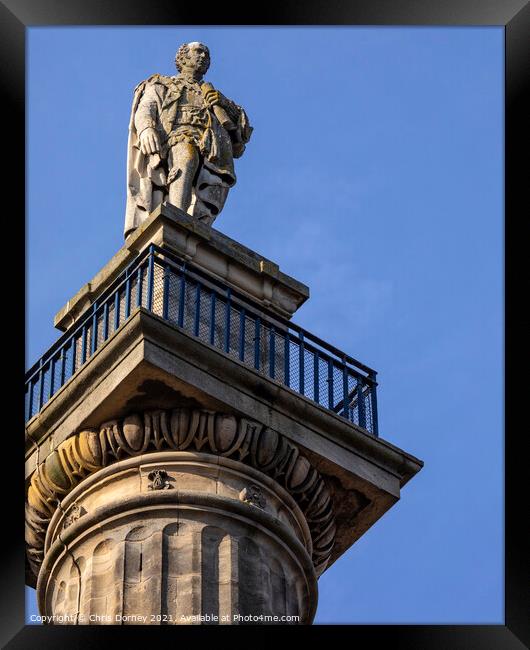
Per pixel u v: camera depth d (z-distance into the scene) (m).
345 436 37.19
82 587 34.81
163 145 42.09
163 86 42.91
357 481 37.16
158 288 37.56
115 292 37.09
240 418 35.94
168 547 34.59
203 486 35.50
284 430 36.38
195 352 35.59
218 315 38.41
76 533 35.28
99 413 35.78
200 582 34.12
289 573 35.62
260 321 38.59
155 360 34.97
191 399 35.62
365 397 38.34
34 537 36.97
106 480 35.75
